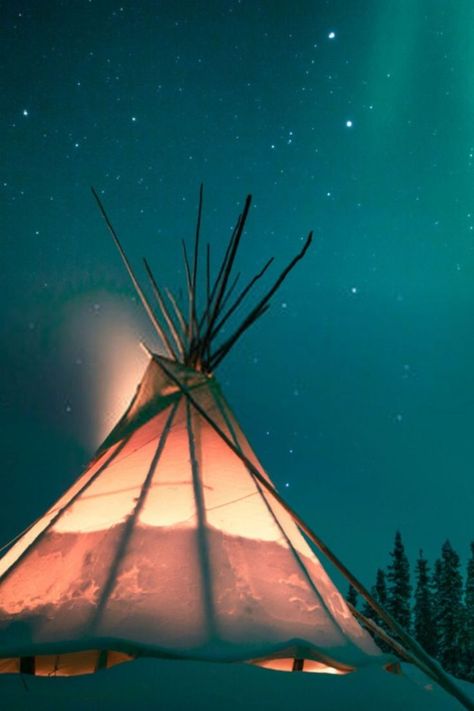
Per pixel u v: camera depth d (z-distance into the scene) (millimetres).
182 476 4293
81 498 4195
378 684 3162
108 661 3635
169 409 4707
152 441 4523
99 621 3451
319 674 3146
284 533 4230
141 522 3984
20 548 4223
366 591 3721
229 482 4383
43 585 3732
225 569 3799
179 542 3889
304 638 3562
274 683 2975
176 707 2693
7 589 3746
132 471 4332
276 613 3666
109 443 4582
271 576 3891
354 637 3889
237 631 3467
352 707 2883
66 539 3969
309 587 3951
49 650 3211
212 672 3020
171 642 3346
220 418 4797
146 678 2922
